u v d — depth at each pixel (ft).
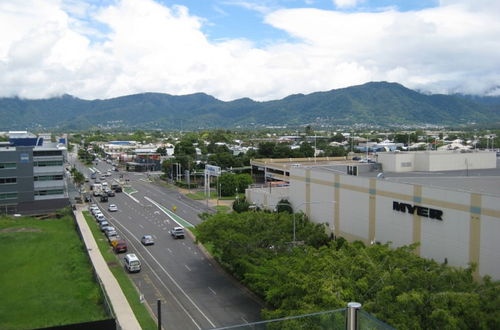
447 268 107.76
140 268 188.85
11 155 319.68
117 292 158.10
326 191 203.31
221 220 176.65
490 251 123.65
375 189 170.30
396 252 117.60
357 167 237.04
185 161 501.97
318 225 182.50
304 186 222.89
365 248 127.03
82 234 245.86
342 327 58.34
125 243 216.54
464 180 190.49
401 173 231.09
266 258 154.92
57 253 206.90
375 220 171.01
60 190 336.29
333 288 93.97
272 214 183.52
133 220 293.02
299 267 116.06
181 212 320.70
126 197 392.27
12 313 135.74
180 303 150.30
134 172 611.88
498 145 654.53
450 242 136.98
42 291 157.28
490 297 91.40
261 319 136.15
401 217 157.38
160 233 255.70
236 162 513.04
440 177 204.23
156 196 396.78
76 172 454.81
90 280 169.58
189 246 226.58
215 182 431.84
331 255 119.24
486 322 84.02
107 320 109.09
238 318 137.39
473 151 262.47
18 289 159.02
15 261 193.77
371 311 86.17
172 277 178.09
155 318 137.39
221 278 176.86
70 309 139.23
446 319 81.92
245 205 282.97
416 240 150.41
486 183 180.14
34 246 219.41
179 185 458.50
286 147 559.38
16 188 322.55
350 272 103.45
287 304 105.09
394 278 95.71
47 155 331.57
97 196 395.55
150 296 156.66
